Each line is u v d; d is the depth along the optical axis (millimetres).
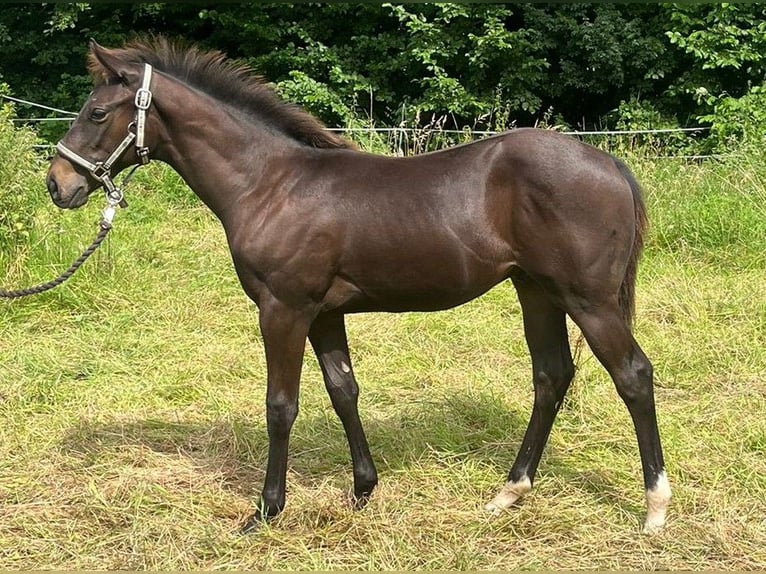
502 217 3109
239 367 5059
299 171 3262
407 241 3119
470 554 3096
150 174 8805
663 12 11820
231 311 5992
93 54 3260
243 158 3285
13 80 12734
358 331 5562
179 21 12711
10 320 5715
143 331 5609
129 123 3262
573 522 3326
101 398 4629
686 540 3176
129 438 4168
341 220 3158
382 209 3141
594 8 12422
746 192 7383
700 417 4230
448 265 3129
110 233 7152
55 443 4098
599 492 3580
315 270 3172
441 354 5230
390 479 3719
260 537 3277
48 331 5672
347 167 3250
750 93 10258
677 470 3678
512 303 6070
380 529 3297
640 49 11664
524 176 3041
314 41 12516
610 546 3186
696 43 11141
